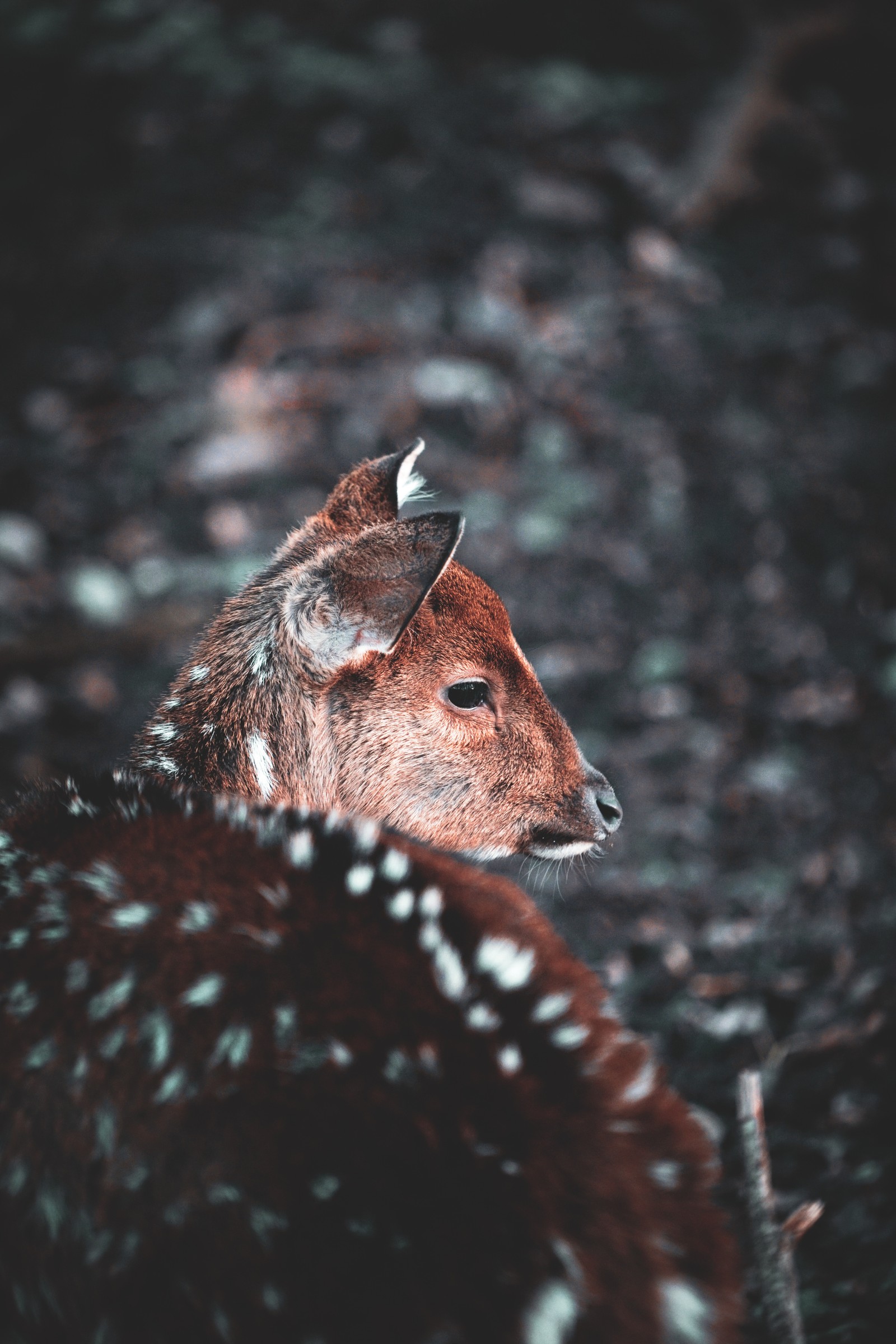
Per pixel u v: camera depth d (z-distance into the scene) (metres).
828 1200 5.00
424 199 11.76
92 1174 2.82
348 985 2.88
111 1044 2.89
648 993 6.30
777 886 6.88
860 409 10.28
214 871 3.18
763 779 7.52
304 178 12.02
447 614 4.53
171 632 8.48
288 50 13.72
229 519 9.12
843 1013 6.05
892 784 7.44
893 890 6.80
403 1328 2.57
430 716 4.52
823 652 8.38
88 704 8.08
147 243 11.38
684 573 8.97
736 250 11.64
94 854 3.29
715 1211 2.89
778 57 12.73
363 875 3.17
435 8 14.36
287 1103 2.73
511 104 12.90
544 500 9.37
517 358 10.33
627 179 11.95
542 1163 2.69
